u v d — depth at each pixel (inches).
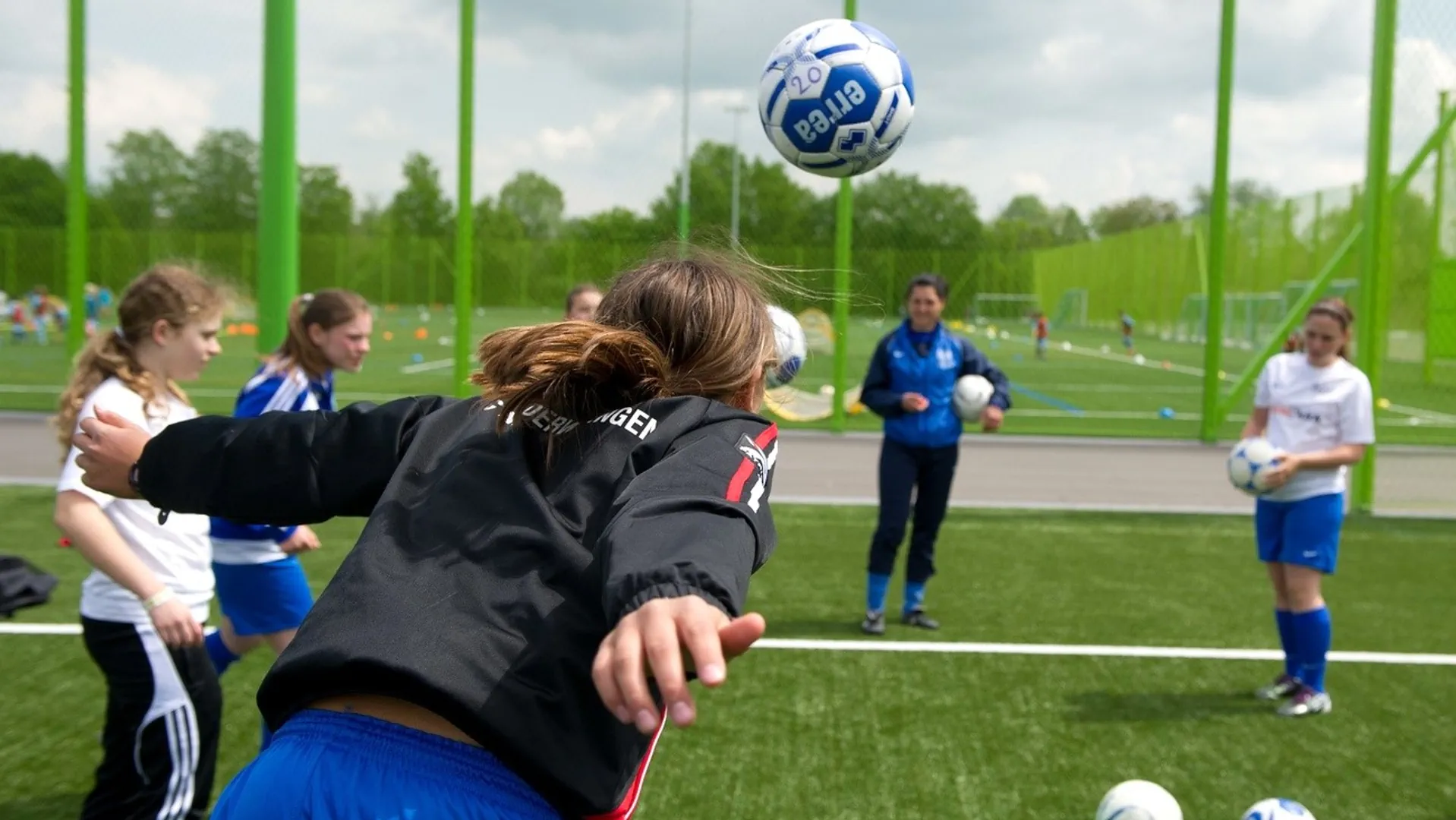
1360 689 208.8
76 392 118.1
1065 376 1054.4
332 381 160.9
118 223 1246.9
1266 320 1112.8
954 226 1133.1
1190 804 158.7
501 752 54.9
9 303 1203.2
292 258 386.6
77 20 477.1
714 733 182.1
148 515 122.9
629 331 65.7
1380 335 392.5
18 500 361.4
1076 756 175.0
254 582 151.8
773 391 77.4
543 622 56.9
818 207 966.4
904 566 309.0
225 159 1397.6
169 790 125.1
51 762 164.7
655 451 61.2
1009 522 368.8
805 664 219.5
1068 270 1926.7
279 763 56.4
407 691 54.6
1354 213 896.9
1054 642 236.7
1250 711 196.2
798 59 145.9
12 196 824.9
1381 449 541.3
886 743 179.3
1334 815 155.6
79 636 224.1
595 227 1028.5
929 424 243.6
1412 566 316.5
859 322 1444.4
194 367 125.7
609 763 57.8
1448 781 167.5
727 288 69.7
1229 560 318.7
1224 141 522.6
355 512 68.1
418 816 53.4
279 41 377.4
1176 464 498.6
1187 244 1369.3
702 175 1446.9
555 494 61.2
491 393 65.9
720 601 47.1
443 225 1694.1
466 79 447.8
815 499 398.3
